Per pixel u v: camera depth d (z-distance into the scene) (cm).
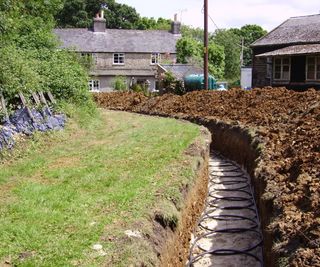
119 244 454
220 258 688
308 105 1292
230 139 1354
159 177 711
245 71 4100
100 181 694
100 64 4534
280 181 707
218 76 4775
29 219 527
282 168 766
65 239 469
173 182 681
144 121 1513
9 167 804
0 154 849
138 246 457
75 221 517
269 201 639
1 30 1154
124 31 4800
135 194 616
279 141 991
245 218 830
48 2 1507
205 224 820
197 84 2712
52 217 531
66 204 581
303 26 3161
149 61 4666
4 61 1128
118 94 2761
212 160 1350
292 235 493
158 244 500
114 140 1081
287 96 1551
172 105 2020
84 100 1432
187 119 1714
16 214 548
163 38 4847
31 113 1039
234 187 1045
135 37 4759
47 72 1312
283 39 3108
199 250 714
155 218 545
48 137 1041
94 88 4500
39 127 1043
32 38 1595
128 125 1390
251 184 1017
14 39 1497
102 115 1691
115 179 704
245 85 4094
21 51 1396
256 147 1023
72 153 925
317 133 924
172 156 860
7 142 889
